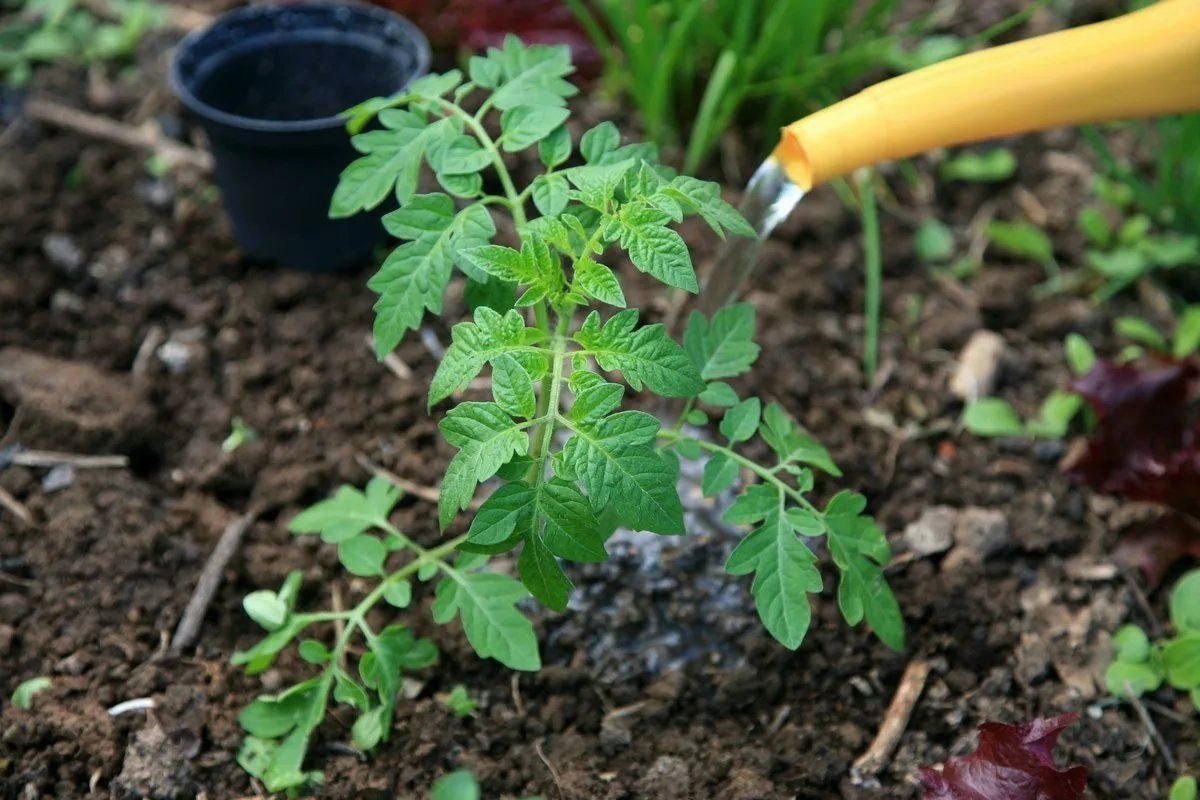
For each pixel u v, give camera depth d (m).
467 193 0.60
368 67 0.84
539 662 0.63
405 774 0.66
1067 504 0.75
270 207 0.80
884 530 0.74
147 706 0.67
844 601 0.61
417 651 0.66
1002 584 0.73
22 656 0.69
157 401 0.78
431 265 0.59
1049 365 0.82
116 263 0.83
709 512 0.72
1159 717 0.69
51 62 0.95
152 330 0.81
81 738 0.66
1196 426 0.74
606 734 0.68
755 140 0.90
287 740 0.65
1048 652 0.70
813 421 0.78
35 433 0.76
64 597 0.70
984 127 0.61
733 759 0.67
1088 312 0.83
